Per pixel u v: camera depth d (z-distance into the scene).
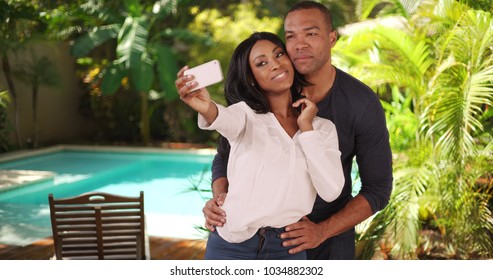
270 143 1.85
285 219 1.89
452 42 4.29
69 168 9.79
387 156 2.36
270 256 1.95
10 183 7.89
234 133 1.86
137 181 8.84
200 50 11.45
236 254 1.97
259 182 1.83
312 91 2.34
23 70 10.96
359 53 4.93
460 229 3.99
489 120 4.93
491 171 4.18
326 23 2.20
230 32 11.20
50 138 12.34
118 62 11.27
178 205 7.12
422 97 4.42
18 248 5.04
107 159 10.79
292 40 2.17
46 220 6.21
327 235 2.09
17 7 10.02
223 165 2.39
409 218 3.94
